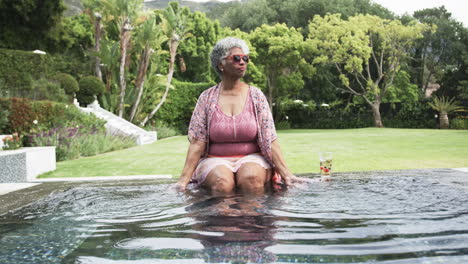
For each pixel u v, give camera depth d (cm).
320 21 2886
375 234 140
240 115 274
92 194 255
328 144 1282
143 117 2281
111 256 122
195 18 3409
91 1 2017
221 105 278
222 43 273
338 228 150
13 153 574
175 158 930
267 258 116
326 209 186
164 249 128
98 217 182
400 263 110
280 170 279
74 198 242
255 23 4259
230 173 257
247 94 282
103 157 1011
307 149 1094
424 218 164
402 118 2858
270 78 3048
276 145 281
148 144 1575
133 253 124
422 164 730
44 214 193
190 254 121
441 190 239
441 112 2603
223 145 282
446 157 855
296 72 3073
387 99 3600
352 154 937
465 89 3419
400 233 141
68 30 2330
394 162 765
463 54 4094
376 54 3284
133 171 707
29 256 124
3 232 157
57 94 1465
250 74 2736
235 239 137
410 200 206
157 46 2058
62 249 131
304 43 2841
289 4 4272
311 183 275
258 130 276
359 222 159
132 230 155
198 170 274
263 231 147
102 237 146
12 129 1077
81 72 2233
